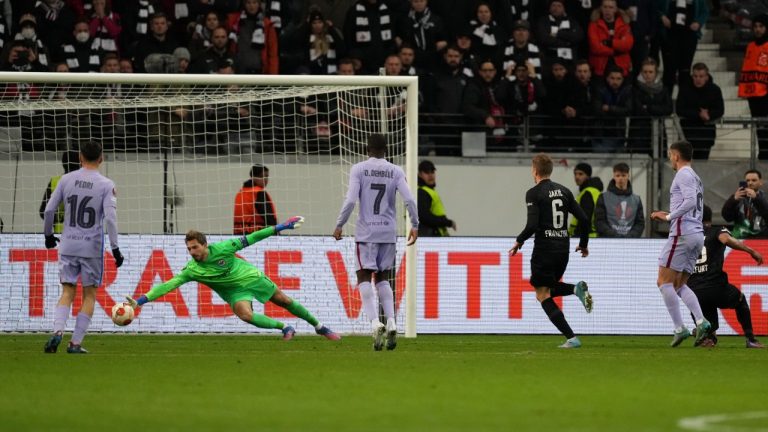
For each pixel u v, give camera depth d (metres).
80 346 41.53
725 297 47.88
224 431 22.17
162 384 30.23
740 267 58.44
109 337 52.03
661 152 72.19
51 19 68.69
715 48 86.12
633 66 75.94
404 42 70.19
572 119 71.50
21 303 54.38
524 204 70.38
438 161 69.62
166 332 54.97
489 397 27.77
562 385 30.69
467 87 69.19
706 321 46.09
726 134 79.19
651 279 58.69
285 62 71.12
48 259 54.62
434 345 47.28
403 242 55.94
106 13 68.81
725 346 48.91
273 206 56.09
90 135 58.19
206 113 63.72
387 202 42.28
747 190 57.38
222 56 67.62
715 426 22.95
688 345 49.69
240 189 60.81
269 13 71.25
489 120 69.00
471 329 57.34
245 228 55.47
